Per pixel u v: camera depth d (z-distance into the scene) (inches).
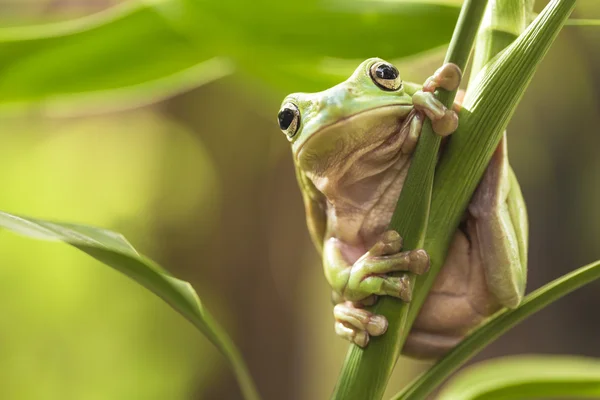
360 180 25.3
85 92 28.2
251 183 56.7
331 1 26.6
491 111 23.9
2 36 26.9
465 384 25.4
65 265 84.2
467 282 25.1
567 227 66.1
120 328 82.2
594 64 62.5
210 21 27.1
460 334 25.4
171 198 72.7
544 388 25.1
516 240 25.1
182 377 79.6
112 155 82.0
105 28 27.1
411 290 23.9
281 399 54.1
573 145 64.9
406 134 25.0
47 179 85.0
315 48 27.2
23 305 83.1
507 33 24.1
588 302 65.4
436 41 26.7
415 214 23.9
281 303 55.4
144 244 68.3
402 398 24.0
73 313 83.4
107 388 80.8
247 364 54.4
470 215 25.0
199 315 24.1
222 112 57.1
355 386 23.8
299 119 25.3
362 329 23.9
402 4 26.5
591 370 25.4
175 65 27.9
